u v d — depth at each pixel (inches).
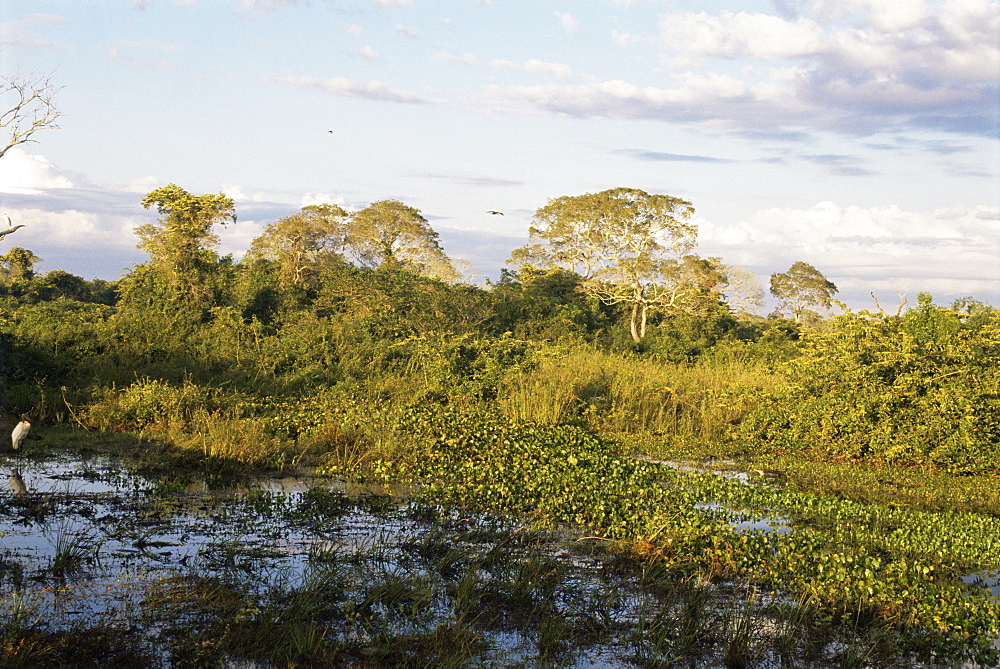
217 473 484.1
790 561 347.6
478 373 878.4
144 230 1434.5
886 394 644.7
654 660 259.1
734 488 499.8
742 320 2358.5
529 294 1985.7
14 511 385.4
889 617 299.4
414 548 356.2
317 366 916.6
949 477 578.6
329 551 342.0
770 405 729.6
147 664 239.9
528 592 309.0
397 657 254.5
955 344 679.7
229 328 1073.5
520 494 457.7
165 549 339.6
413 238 2522.1
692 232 2250.2
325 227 2164.1
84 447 536.4
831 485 535.8
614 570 342.6
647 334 2090.3
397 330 1171.9
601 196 2297.0
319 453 554.6
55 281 2164.1
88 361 817.5
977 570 362.9
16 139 895.7
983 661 270.7
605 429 739.4
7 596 281.6
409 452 552.4
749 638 277.0
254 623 269.6
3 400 621.3
